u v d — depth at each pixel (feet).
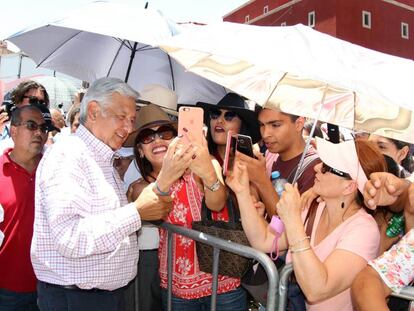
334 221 6.28
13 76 34.40
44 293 6.76
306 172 8.16
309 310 6.28
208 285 7.72
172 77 13.83
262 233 6.93
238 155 7.37
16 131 8.60
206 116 10.13
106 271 6.63
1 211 8.14
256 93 8.79
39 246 6.47
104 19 9.77
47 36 12.71
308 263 5.41
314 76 5.38
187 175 7.98
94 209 6.37
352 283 5.32
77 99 13.79
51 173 6.16
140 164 8.34
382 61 6.32
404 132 7.92
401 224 6.50
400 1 96.12
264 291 7.20
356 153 5.99
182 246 7.72
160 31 9.64
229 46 6.31
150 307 9.31
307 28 6.54
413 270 5.09
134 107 6.86
